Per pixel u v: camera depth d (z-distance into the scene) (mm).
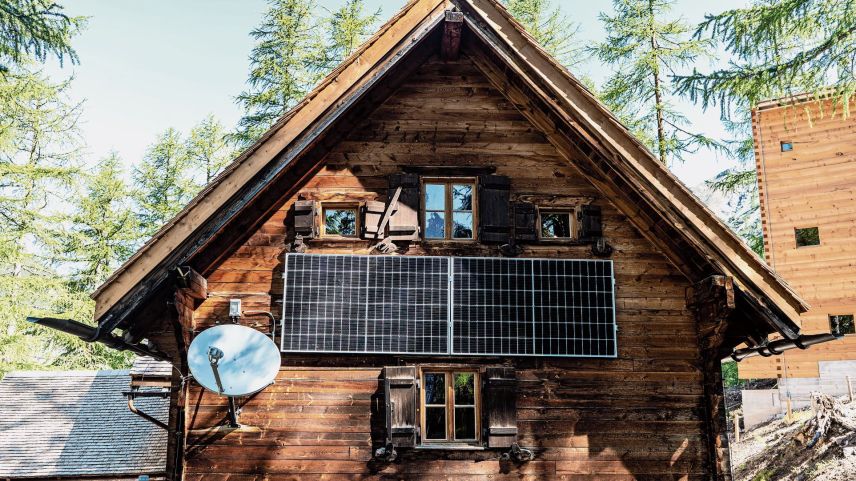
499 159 10703
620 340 10062
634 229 10500
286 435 9523
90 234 26672
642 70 19531
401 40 10227
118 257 26688
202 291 9820
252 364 9086
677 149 19469
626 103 19906
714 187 23141
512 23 10359
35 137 23375
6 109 21422
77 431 13320
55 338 23766
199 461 9422
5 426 13469
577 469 9562
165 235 9234
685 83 14141
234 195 9414
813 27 12766
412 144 10719
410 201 10398
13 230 22078
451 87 10977
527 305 9984
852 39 12430
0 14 11852
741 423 24391
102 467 12422
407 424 9469
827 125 23234
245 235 10266
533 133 10828
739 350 10414
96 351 26125
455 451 9516
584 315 9992
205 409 9594
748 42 13344
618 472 9586
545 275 10109
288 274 9961
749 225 34281
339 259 10031
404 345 9766
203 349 9047
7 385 14695
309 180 10539
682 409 9852
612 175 10352
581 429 9703
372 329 9805
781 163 23656
